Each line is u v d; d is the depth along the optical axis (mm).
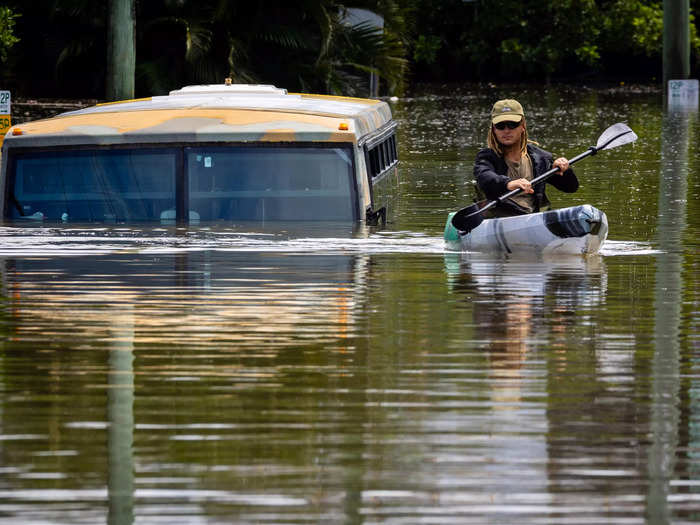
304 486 11992
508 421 13742
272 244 25812
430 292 20844
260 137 28594
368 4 76938
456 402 14406
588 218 24594
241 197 28719
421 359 16250
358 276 22391
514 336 17531
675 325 18266
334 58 76438
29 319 18609
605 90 105375
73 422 13695
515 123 25484
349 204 28672
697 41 114375
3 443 13062
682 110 77312
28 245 25609
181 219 28719
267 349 16750
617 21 118188
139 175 28844
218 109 29734
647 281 21922
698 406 14266
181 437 13211
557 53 116062
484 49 118750
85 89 79500
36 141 28938
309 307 19531
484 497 11758
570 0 116250
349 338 17406
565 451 12844
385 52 77562
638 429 13492
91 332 17734
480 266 23578
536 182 25484
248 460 12602
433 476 12227
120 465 12492
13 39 72562
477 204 25719
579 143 54594
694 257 24672
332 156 28578
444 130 62000
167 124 28891
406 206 32219
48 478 12188
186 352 16594
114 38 47500
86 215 28953
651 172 40688
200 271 22797
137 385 15039
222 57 72125
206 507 11562
